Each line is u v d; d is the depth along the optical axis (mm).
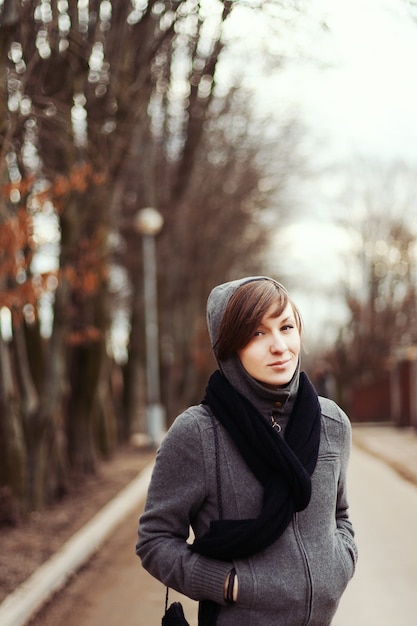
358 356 44906
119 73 10320
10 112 7539
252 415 2312
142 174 23203
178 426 2393
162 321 30219
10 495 10062
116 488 14219
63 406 15516
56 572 7652
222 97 21688
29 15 7926
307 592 2256
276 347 2344
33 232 8078
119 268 27141
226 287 2465
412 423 27906
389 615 6387
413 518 10438
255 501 2297
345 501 2537
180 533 2400
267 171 30906
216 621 2301
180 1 9305
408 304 45781
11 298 8250
